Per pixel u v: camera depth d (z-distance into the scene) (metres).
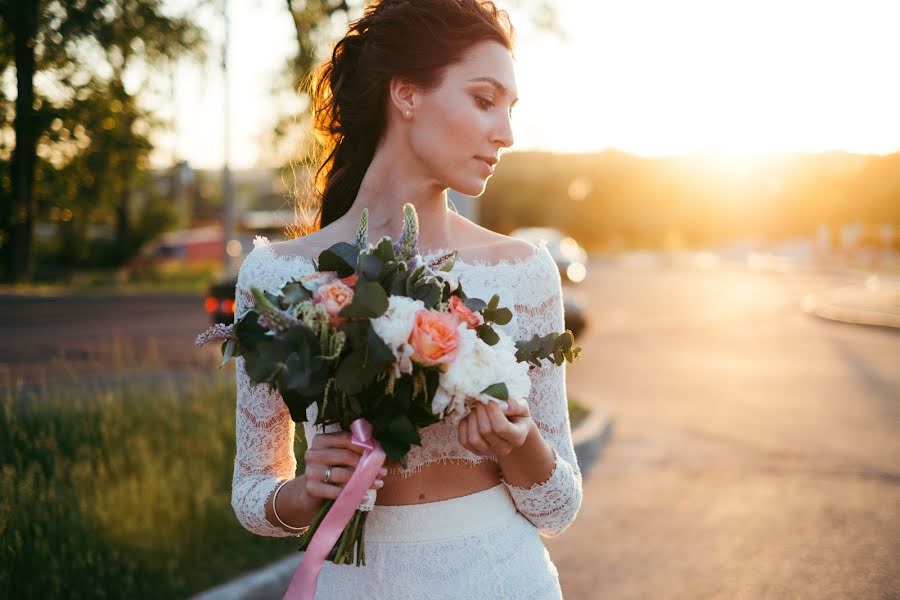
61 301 20.70
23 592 3.71
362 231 1.59
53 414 5.93
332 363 1.43
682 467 6.86
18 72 6.71
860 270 38.47
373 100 1.77
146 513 4.50
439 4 1.69
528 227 67.25
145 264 32.84
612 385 10.68
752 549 5.04
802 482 6.39
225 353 1.49
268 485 1.69
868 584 4.54
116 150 7.93
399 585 1.65
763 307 21.81
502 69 1.69
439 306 1.49
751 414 8.87
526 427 1.51
